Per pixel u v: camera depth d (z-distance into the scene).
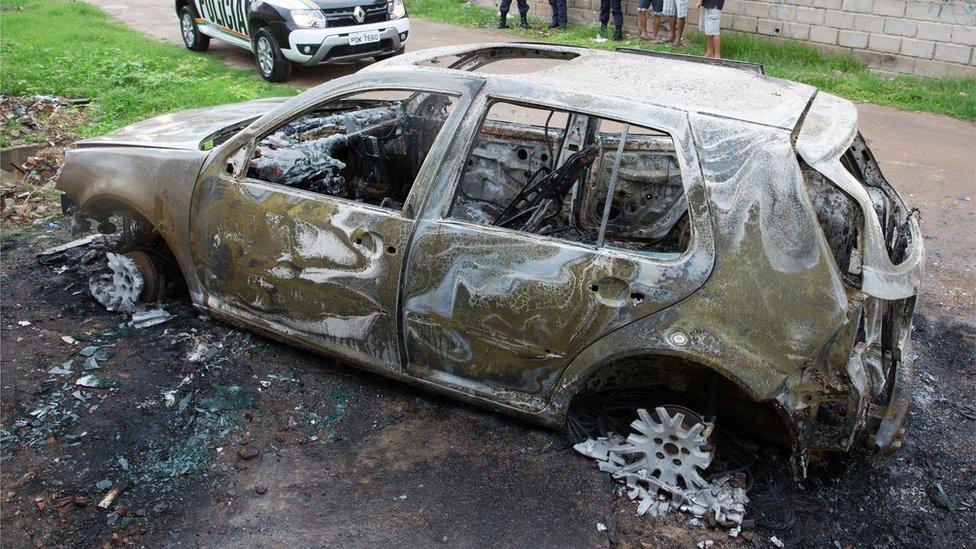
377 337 3.56
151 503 3.10
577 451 3.39
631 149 4.09
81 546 2.89
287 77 9.84
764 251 2.80
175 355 4.01
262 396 3.74
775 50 11.25
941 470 3.41
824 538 3.01
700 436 3.09
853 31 10.59
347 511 3.08
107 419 3.55
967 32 9.62
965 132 8.54
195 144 4.14
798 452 2.93
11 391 3.71
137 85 9.05
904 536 3.04
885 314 3.18
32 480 3.19
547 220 3.79
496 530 3.00
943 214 6.32
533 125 4.30
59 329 4.24
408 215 3.31
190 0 11.05
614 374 3.25
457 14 15.30
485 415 3.64
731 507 3.07
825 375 2.79
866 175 3.53
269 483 3.22
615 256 2.98
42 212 5.75
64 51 10.36
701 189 2.89
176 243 4.11
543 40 12.98
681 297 2.90
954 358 4.30
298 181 3.86
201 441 3.44
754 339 2.83
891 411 3.10
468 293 3.23
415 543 2.93
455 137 3.32
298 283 3.67
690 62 3.81
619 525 3.04
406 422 3.59
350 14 9.71
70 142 7.12
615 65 3.65
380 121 4.46
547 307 3.10
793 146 2.85
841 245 2.93
